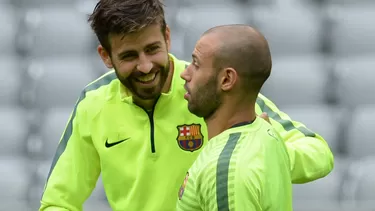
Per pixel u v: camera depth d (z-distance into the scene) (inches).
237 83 376.2
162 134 464.8
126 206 470.6
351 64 1086.4
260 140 375.6
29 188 965.8
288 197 389.1
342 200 925.2
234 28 380.8
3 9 1196.5
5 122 1039.6
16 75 1101.1
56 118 1028.5
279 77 1072.8
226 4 1175.0
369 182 925.8
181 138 464.8
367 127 995.9
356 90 1056.2
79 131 477.4
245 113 382.9
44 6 1205.1
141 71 426.9
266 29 1125.7
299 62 1097.4
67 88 1082.1
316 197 931.3
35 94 1083.9
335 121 1011.9
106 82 485.7
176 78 467.8
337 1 1173.1
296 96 1064.8
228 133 377.7
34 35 1147.9
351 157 989.2
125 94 469.1
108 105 472.1
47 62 1125.1
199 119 465.7
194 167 373.4
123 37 420.8
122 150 468.4
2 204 792.3
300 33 1120.8
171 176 465.1
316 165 427.8
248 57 374.6
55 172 480.1
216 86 379.6
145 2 420.5
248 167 360.2
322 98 1063.0
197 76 383.2
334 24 1125.7
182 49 1076.5
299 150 424.8
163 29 432.5
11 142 1026.1
